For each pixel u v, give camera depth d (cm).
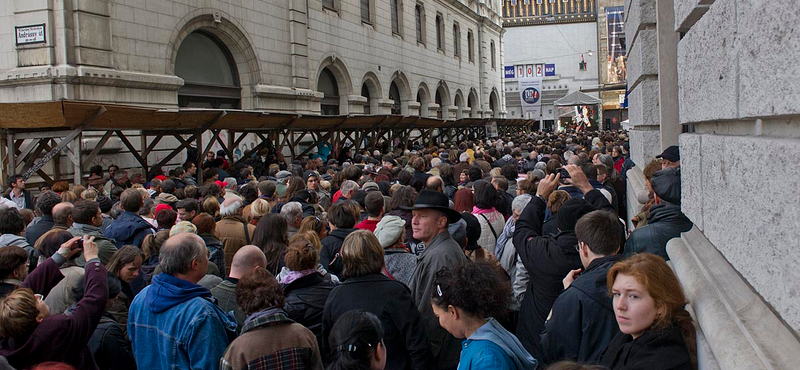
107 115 1073
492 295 288
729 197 256
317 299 406
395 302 361
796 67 177
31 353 327
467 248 551
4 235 589
